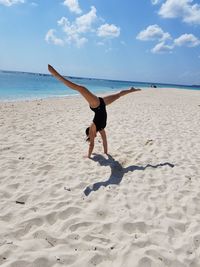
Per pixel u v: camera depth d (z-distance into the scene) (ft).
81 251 9.89
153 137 26.17
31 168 17.29
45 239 10.40
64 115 38.32
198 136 27.55
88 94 17.58
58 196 13.87
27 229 11.03
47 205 12.91
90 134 18.86
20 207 12.66
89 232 10.94
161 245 10.46
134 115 39.78
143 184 15.72
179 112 45.98
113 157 19.94
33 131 26.91
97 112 18.29
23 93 84.07
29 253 9.50
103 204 13.16
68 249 9.96
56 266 9.10
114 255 9.80
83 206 13.06
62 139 24.35
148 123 33.45
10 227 11.00
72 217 11.96
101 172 17.13
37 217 11.76
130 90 19.44
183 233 11.37
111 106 51.16
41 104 51.49
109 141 24.09
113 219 12.03
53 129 28.30
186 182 16.16
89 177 16.31
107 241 10.55
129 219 12.01
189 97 93.66
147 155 20.63
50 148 21.50
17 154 19.67
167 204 13.61
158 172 17.52
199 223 12.01
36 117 35.40
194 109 51.88
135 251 9.98
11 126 28.68
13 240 10.22
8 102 52.75
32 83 153.48
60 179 15.85
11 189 14.37
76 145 22.59
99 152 20.98
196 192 14.93
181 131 29.60
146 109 48.37
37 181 15.43
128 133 27.43
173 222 11.98
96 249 9.99
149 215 12.51
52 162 18.51
